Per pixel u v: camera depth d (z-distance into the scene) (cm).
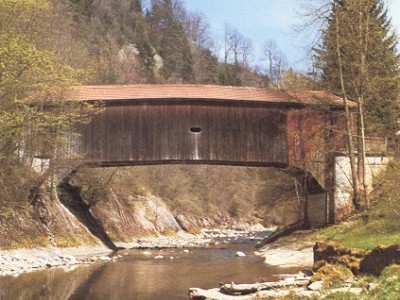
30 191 2989
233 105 3259
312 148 3256
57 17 4553
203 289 1664
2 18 2023
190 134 3219
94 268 2323
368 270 1500
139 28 10281
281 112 3284
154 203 5472
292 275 1911
